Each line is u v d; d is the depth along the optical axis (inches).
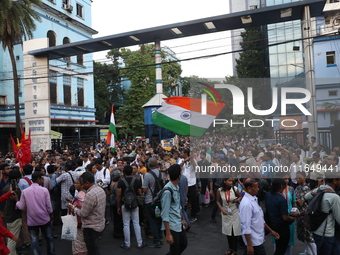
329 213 160.9
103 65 1646.2
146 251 241.9
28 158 340.2
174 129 296.0
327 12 905.5
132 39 708.7
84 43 711.7
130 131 1247.5
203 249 238.7
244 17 590.6
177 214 176.2
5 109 1061.8
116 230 280.5
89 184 189.3
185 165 315.3
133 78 1273.4
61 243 271.3
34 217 208.7
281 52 1144.8
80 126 1187.9
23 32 812.0
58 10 1113.4
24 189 218.2
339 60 737.6
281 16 585.3
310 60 515.2
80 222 206.7
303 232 199.8
